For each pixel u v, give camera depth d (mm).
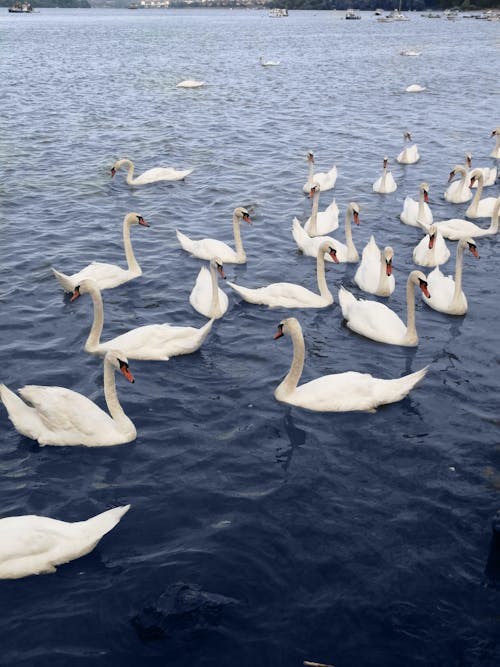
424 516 10141
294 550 9508
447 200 27125
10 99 50250
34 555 9070
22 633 8227
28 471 11070
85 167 31375
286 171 31016
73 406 11703
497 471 11133
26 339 15383
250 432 12164
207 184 28828
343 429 12273
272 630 8273
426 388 13633
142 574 9102
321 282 17594
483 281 19219
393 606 8617
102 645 8086
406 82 61188
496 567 9195
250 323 16516
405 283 19062
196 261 20406
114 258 20609
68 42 113500
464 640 8156
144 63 78250
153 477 10984
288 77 65625
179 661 7883
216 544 9609
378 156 34094
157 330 14812
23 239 21891
